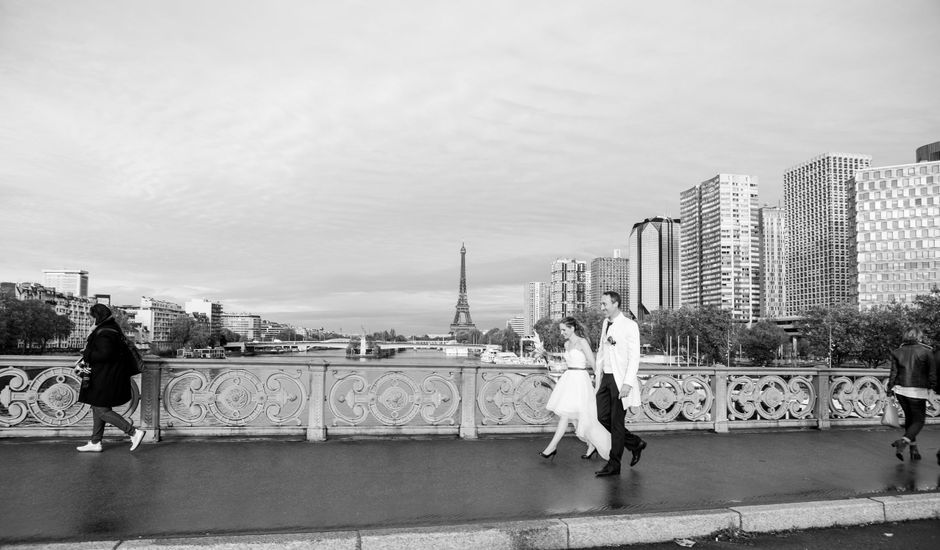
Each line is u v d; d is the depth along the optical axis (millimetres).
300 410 11719
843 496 8609
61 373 11328
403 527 6891
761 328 134875
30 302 139875
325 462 9852
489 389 12406
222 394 11586
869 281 162375
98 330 10031
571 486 8805
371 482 8773
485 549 6672
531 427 12461
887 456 11312
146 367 11102
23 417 11164
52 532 6617
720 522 7395
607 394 9867
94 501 7672
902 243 159250
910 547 7066
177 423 11422
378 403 11992
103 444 10852
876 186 162750
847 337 96562
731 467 10195
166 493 8039
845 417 14289
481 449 11078
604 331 9961
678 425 13234
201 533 6680
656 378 13258
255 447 10820
